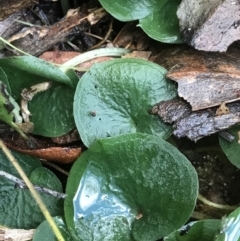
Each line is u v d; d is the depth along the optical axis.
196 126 0.09
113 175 0.09
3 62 0.09
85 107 0.09
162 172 0.09
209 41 0.09
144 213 0.09
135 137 0.09
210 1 0.09
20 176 0.09
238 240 0.08
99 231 0.09
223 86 0.09
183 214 0.08
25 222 0.09
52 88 0.09
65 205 0.09
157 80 0.09
